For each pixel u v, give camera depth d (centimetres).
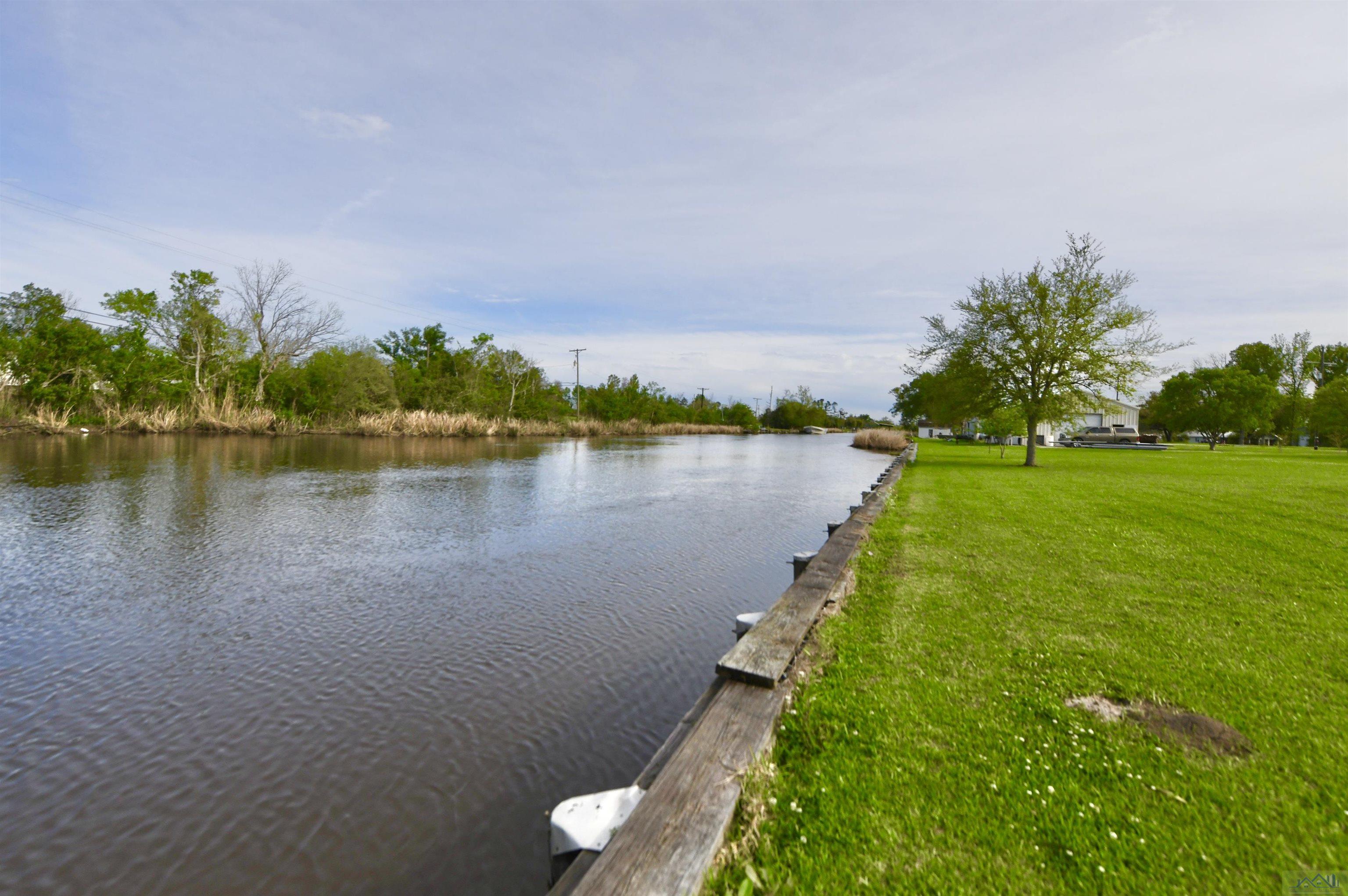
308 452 2489
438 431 4072
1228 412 3909
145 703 407
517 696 422
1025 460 2172
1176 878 185
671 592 665
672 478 1939
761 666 313
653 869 171
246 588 663
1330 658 359
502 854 269
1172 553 651
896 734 271
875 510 927
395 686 435
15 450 2192
